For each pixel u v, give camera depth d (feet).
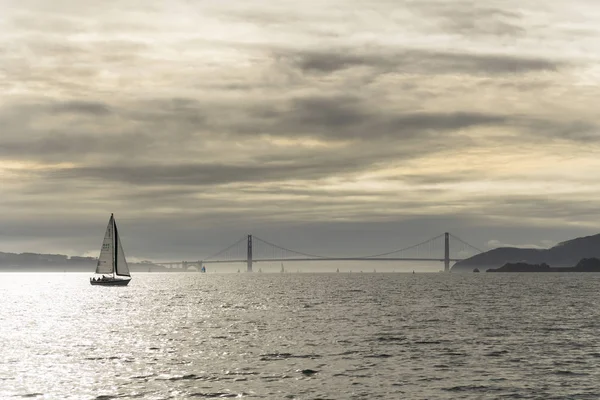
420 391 146.72
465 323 285.23
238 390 147.95
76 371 169.78
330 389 148.77
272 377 161.89
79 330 265.54
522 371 168.14
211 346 214.28
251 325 281.13
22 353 200.44
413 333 247.50
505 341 223.51
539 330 256.73
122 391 147.02
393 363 180.24
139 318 320.70
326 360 185.37
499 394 143.74
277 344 217.97
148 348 210.38
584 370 169.07
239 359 187.62
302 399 139.95
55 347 213.66
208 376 163.02
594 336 237.45
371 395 143.23
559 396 141.90
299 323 288.92
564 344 215.72
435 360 184.65
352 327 269.85
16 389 149.18
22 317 329.72
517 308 374.84
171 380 158.40
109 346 215.72
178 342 224.74
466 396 142.10
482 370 169.68
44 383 155.33
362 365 177.47
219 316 329.31
